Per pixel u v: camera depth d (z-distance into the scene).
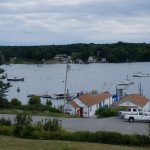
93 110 66.00
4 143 24.70
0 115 46.09
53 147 23.88
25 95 128.12
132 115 46.75
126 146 27.08
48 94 124.81
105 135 28.38
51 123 30.22
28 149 22.92
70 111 66.31
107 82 172.38
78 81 181.00
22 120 30.61
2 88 62.38
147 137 28.23
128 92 139.12
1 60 144.62
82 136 28.48
